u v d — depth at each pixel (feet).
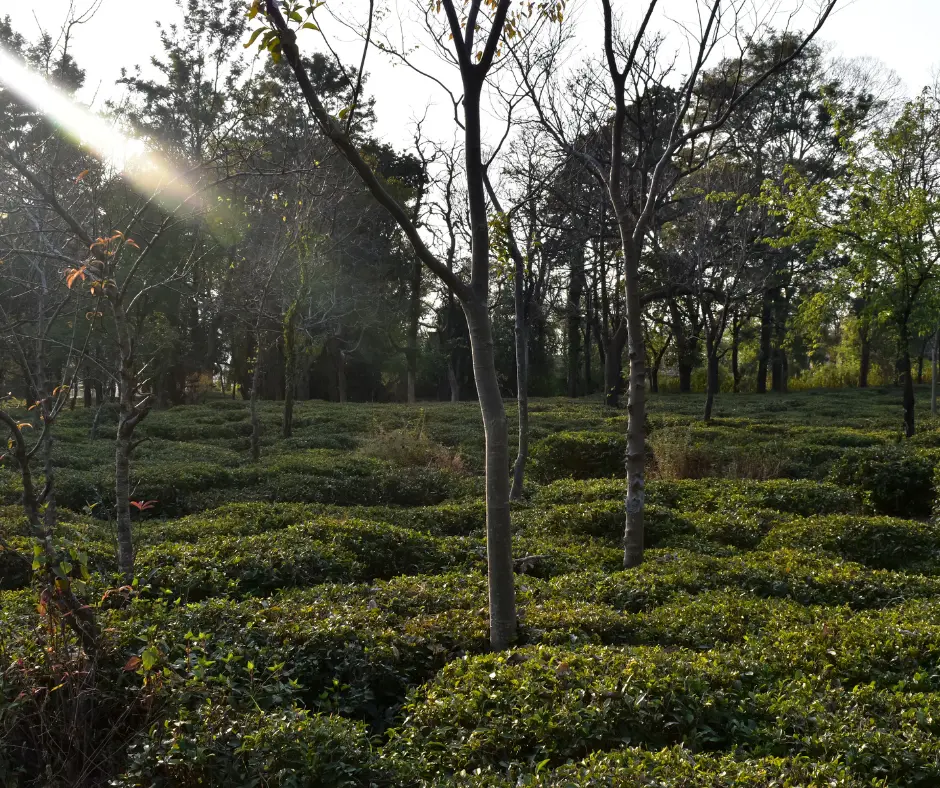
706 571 25.72
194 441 67.62
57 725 13.60
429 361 141.59
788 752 13.33
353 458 52.70
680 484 42.52
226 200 39.50
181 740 12.74
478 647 18.84
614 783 11.71
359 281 110.63
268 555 25.50
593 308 140.87
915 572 28.14
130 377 19.77
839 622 19.22
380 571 27.71
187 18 47.01
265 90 34.12
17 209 22.80
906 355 58.34
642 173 35.58
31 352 26.08
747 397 128.16
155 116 54.49
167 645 16.14
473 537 32.81
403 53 22.08
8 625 16.42
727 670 16.02
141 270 61.62
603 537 33.24
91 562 24.31
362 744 13.70
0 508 33.88
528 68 30.12
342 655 17.75
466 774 12.88
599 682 14.93
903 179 59.26
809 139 100.22
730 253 79.56
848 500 38.47
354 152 15.65
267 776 12.42
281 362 122.62
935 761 12.54
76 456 51.49
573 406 103.40
